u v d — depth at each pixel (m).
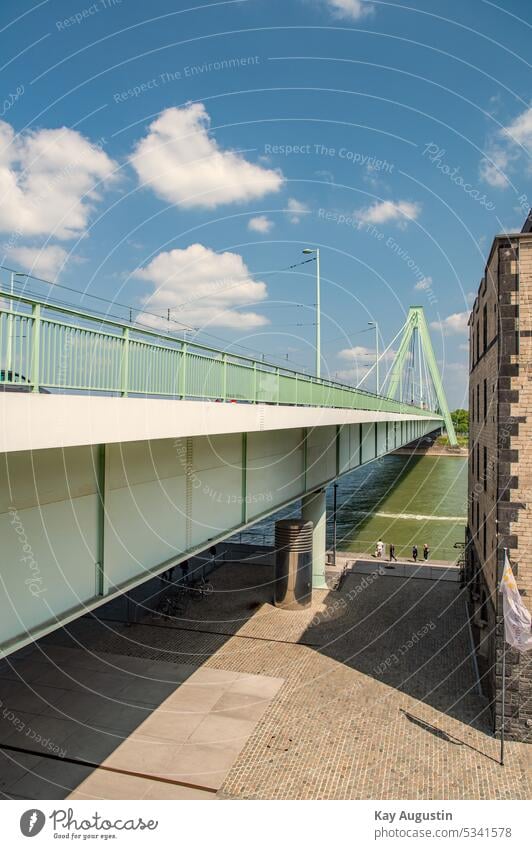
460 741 12.48
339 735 12.66
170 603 21.44
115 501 8.98
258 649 17.69
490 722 13.30
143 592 23.47
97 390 7.17
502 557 13.32
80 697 14.43
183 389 9.23
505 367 13.40
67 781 10.78
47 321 6.37
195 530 11.74
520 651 12.71
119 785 10.67
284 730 12.84
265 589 24.06
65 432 6.43
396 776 11.07
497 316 13.88
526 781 10.96
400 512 48.50
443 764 11.53
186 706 13.93
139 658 16.95
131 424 7.70
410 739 12.52
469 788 10.68
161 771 11.14
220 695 14.55
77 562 8.12
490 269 15.27
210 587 24.31
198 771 11.15
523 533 13.15
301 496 19.03
